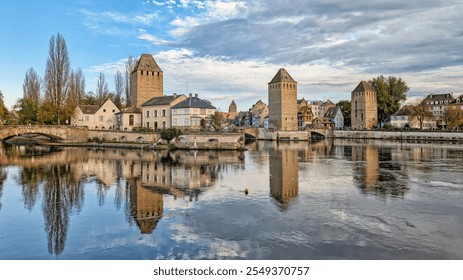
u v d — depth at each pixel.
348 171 39.09
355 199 24.97
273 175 36.44
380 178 34.00
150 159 51.78
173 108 89.44
